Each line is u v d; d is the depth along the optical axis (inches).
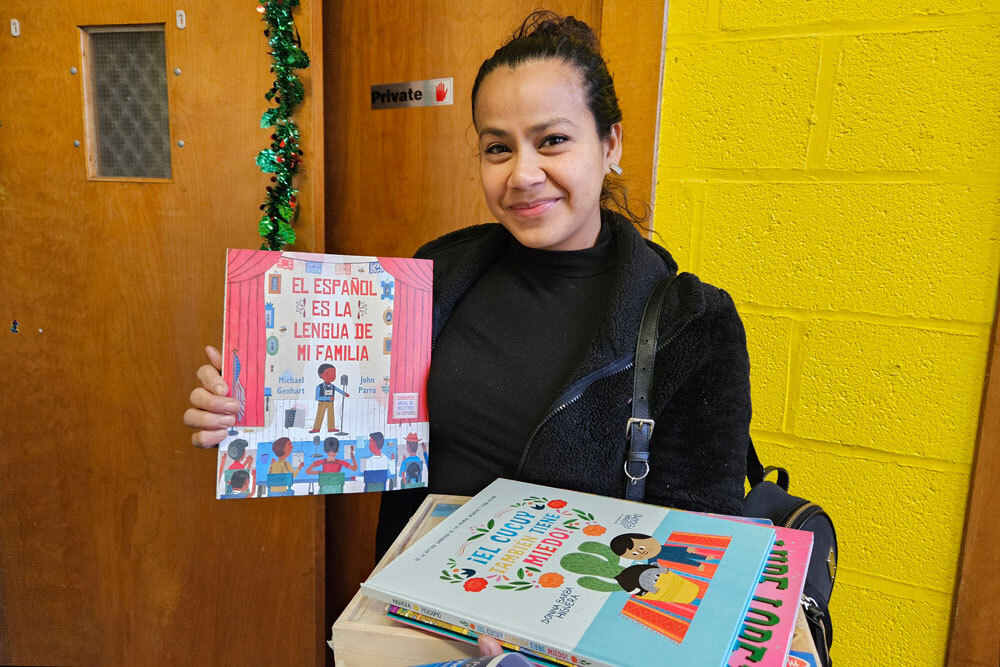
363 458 29.1
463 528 21.1
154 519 55.2
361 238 59.4
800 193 42.1
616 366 26.4
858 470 43.4
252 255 27.4
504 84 26.5
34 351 54.7
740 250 44.3
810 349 43.4
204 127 48.7
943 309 39.8
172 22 47.5
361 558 62.2
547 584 17.6
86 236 52.2
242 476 27.5
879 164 40.0
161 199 50.5
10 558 58.5
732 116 43.0
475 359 30.5
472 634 16.4
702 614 16.1
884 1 38.4
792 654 16.7
